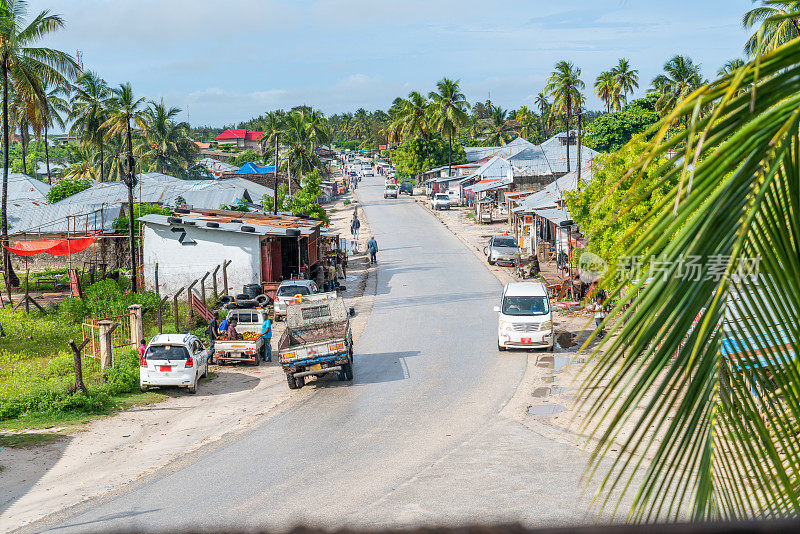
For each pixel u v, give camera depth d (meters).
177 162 139.62
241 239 45.62
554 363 28.22
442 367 28.75
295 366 26.06
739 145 2.95
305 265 48.78
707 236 3.03
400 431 21.03
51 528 14.52
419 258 63.66
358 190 144.12
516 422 21.27
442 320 38.41
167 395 26.47
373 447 19.62
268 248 46.78
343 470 17.83
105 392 25.67
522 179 86.38
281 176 109.88
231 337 31.55
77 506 15.88
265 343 31.98
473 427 21.08
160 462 19.12
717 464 3.73
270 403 24.97
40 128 51.81
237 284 45.84
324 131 114.88
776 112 2.90
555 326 34.19
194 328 36.91
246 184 92.50
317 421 22.50
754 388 3.77
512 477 16.66
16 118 60.06
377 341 34.34
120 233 56.28
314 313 30.48
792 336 3.59
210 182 88.69
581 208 28.30
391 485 16.52
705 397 3.45
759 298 3.62
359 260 64.69
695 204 2.97
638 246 3.09
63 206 66.62
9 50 47.31
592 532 2.17
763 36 2.90
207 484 17.16
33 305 43.69
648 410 3.35
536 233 58.12
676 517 3.45
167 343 26.45
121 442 21.03
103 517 15.03
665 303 3.09
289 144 114.12
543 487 15.84
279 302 40.50
